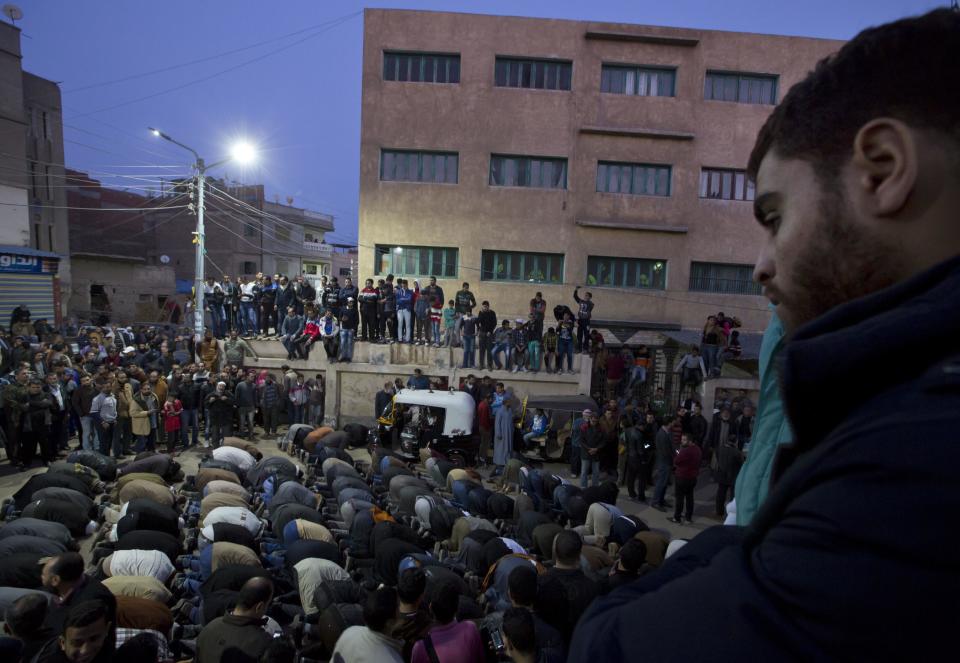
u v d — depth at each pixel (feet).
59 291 86.94
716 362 61.72
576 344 65.41
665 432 45.27
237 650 15.52
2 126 82.99
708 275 75.31
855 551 1.26
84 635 12.32
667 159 73.51
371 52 71.36
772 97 74.28
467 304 62.64
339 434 47.14
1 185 83.10
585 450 46.88
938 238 1.63
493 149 72.43
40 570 20.25
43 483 30.89
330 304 63.72
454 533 29.30
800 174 1.87
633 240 73.72
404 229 72.43
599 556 25.55
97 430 46.34
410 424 51.85
